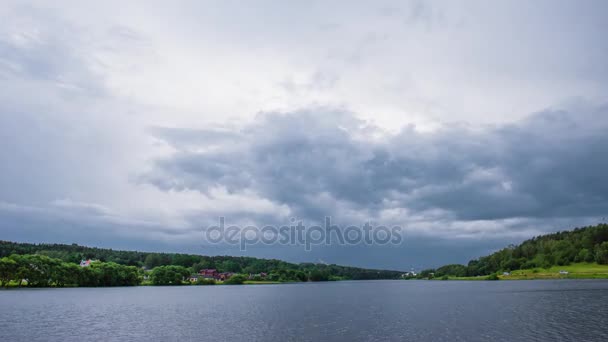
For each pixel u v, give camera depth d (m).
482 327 72.38
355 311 106.69
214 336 66.62
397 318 88.94
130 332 70.88
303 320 87.19
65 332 70.94
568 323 74.94
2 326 78.06
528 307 105.25
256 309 114.44
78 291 199.25
